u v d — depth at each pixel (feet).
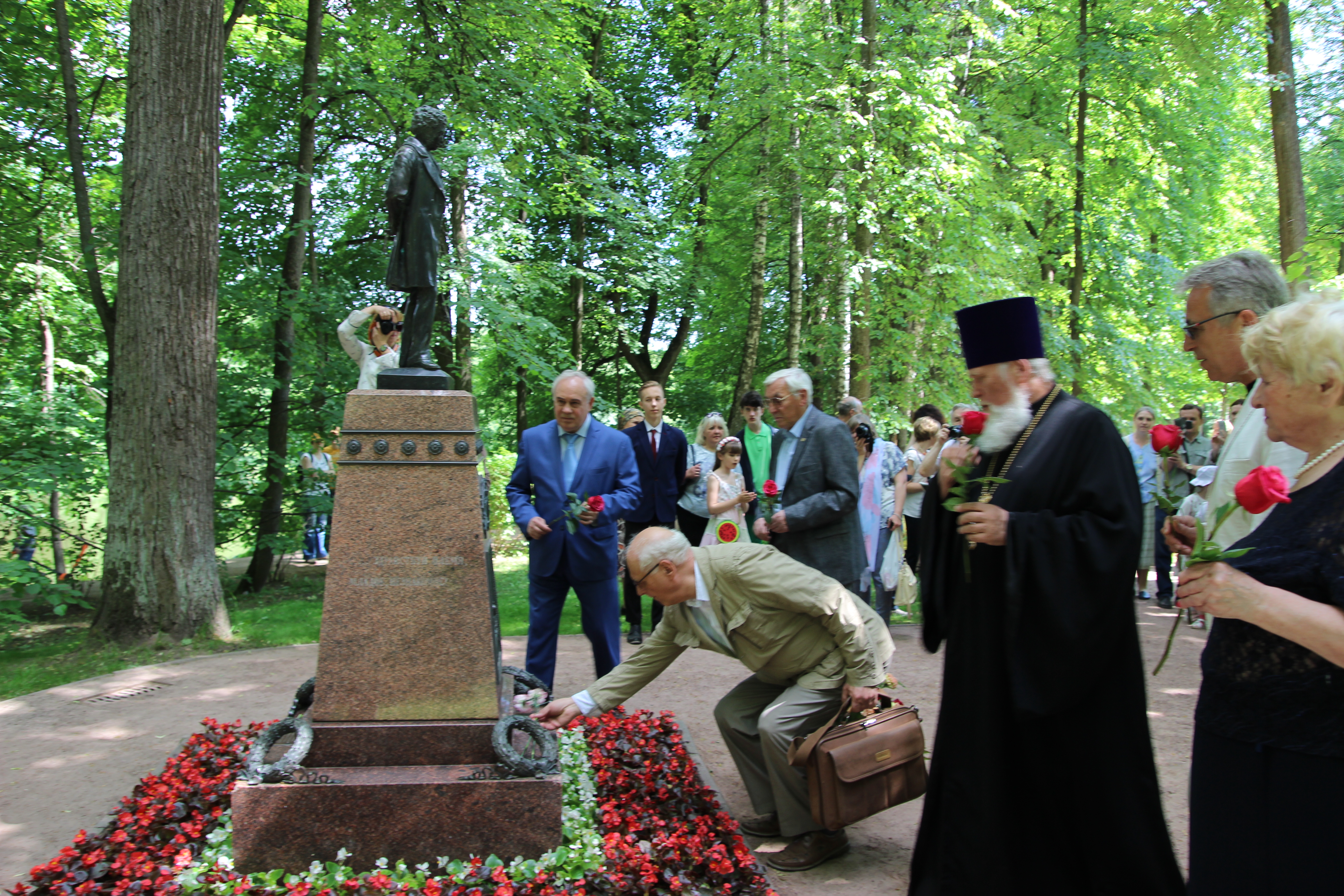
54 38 32.35
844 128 36.24
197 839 9.79
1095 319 46.60
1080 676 7.96
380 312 12.44
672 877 9.21
